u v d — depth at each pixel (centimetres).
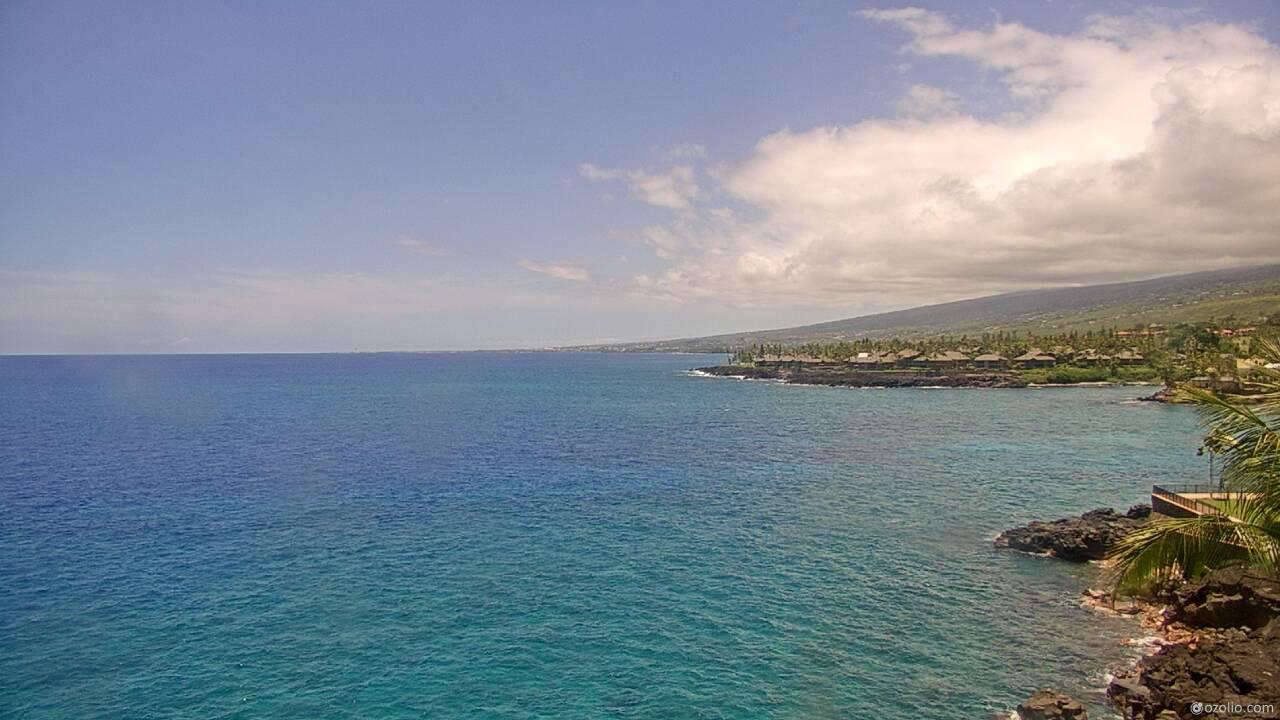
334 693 2802
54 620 3447
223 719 2623
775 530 5022
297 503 5909
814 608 3597
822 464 7756
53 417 12938
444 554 4484
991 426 10956
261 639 3253
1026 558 4353
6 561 4316
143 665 3009
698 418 12650
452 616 3512
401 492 6362
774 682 2873
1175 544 1836
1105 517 4709
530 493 6316
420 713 2670
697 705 2711
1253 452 1761
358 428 11331
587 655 3106
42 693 2795
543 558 4403
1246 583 3138
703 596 3766
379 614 3534
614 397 17912
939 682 2856
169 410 14438
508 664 3030
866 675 2917
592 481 6875
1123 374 19362
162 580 3997
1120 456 8131
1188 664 2655
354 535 4912
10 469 7525
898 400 15962
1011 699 2725
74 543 4700
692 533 4956
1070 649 3119
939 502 5881
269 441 9788
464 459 8219
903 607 3603
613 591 3841
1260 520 1825
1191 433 9925
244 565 4259
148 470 7488
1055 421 11512
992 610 3556
